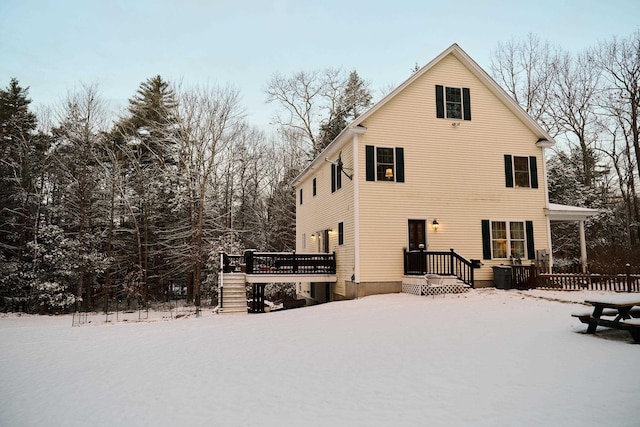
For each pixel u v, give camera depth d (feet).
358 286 49.96
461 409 14.33
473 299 43.86
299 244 88.07
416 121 54.24
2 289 73.77
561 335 25.39
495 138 56.75
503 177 56.29
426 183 53.47
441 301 43.21
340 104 113.80
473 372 18.61
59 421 15.06
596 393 15.29
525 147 57.88
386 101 52.90
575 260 77.00
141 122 92.63
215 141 80.74
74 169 80.23
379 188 51.93
